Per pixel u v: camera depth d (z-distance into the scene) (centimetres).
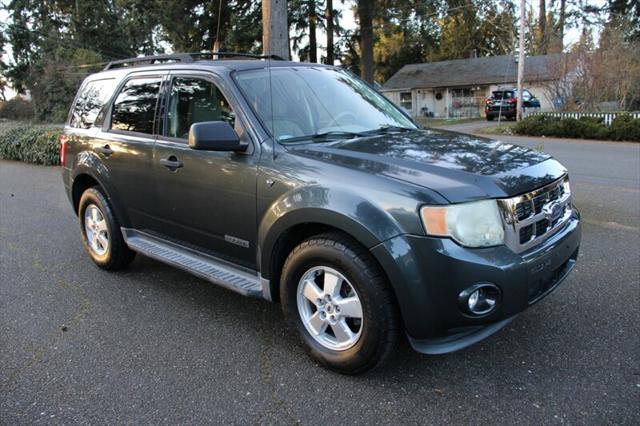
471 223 270
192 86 395
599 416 269
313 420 275
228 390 303
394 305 287
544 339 350
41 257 552
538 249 296
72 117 532
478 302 273
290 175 317
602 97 2131
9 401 296
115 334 375
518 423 266
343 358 307
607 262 488
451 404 284
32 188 985
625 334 353
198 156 373
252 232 345
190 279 482
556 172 331
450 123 2997
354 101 417
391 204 276
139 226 455
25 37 3569
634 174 996
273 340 362
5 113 3078
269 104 364
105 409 287
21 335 375
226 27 2402
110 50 3481
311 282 320
